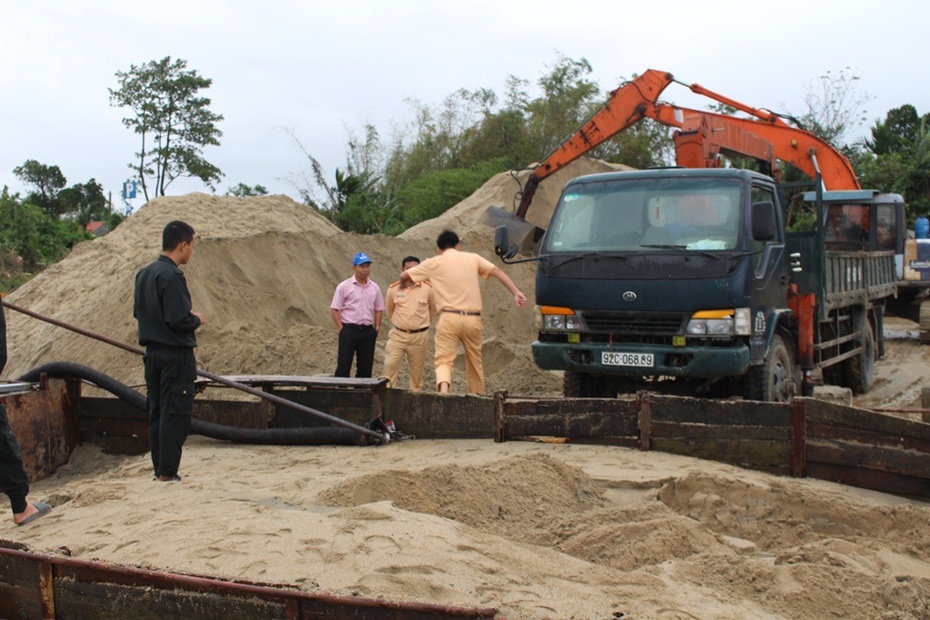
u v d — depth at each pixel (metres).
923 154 31.11
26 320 16.06
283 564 4.71
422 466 7.39
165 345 7.03
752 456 7.61
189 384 7.12
